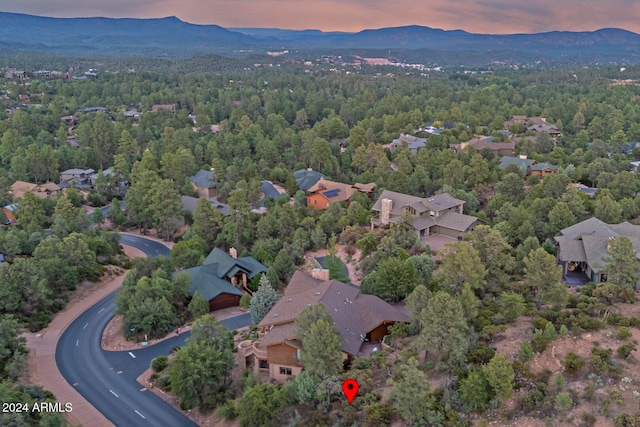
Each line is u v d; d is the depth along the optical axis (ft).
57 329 212.02
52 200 362.33
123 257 297.74
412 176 365.40
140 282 212.23
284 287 249.96
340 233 306.35
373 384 147.54
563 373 136.46
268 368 170.91
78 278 248.11
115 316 224.53
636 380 131.23
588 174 375.66
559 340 147.13
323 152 440.45
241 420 143.54
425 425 125.70
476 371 133.28
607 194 298.97
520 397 130.62
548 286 171.32
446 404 129.08
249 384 158.92
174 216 339.36
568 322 153.69
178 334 208.64
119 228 360.07
